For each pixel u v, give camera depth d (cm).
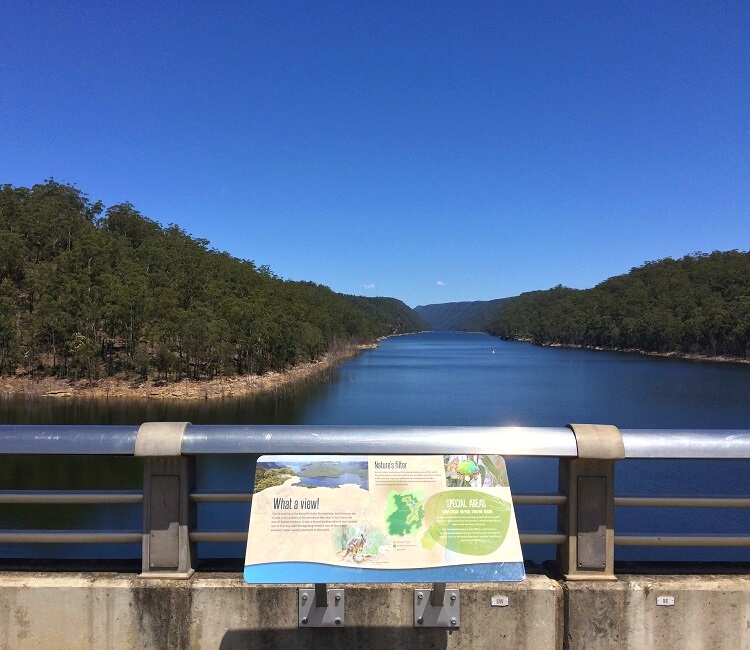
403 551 253
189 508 291
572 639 280
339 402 4966
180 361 6000
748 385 5925
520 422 3784
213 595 279
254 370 6756
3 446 281
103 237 7919
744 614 283
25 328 6069
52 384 5488
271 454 278
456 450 276
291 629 277
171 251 8919
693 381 6406
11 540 293
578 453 280
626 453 280
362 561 252
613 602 282
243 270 9562
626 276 17975
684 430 290
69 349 5803
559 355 12900
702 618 283
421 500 260
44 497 293
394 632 276
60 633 282
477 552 254
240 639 277
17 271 7375
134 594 281
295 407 4662
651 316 13038
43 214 8350
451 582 264
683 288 14500
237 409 4562
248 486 1605
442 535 256
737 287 12850
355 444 275
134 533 296
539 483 1712
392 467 264
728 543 296
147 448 281
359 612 277
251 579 248
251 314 6956
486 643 279
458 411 4338
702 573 300
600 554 290
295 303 9800
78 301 5972
